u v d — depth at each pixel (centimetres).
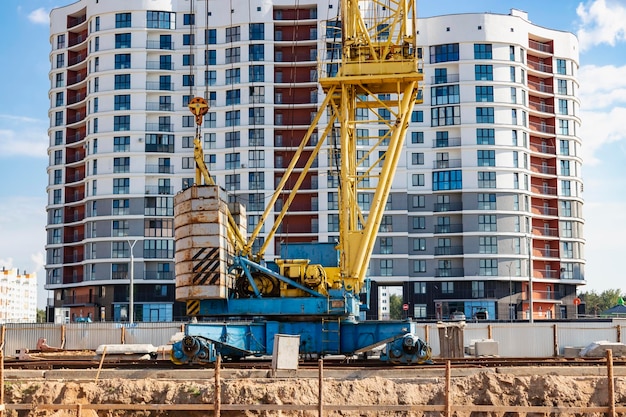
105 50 10494
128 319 10050
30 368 3120
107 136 10338
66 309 11138
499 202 10094
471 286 9988
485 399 2500
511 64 10350
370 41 3562
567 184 10781
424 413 2467
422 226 10119
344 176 3403
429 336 4650
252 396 2459
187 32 10500
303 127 10156
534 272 10300
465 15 10338
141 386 2567
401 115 3525
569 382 2541
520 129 10300
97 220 10244
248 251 3378
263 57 10256
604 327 4731
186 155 10300
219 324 3098
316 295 3197
